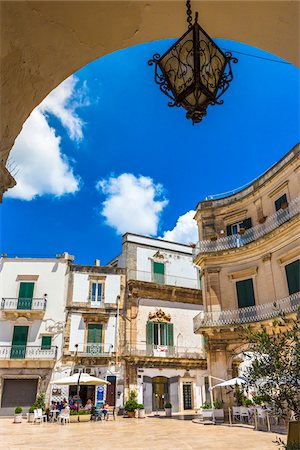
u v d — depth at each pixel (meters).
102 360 29.14
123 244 33.91
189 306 33.56
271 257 20.58
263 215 22.09
